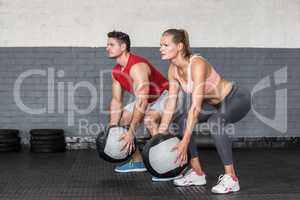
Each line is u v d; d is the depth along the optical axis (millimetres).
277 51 5258
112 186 3223
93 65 5137
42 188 3172
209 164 4137
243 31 5211
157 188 3143
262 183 3307
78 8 5094
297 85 5289
